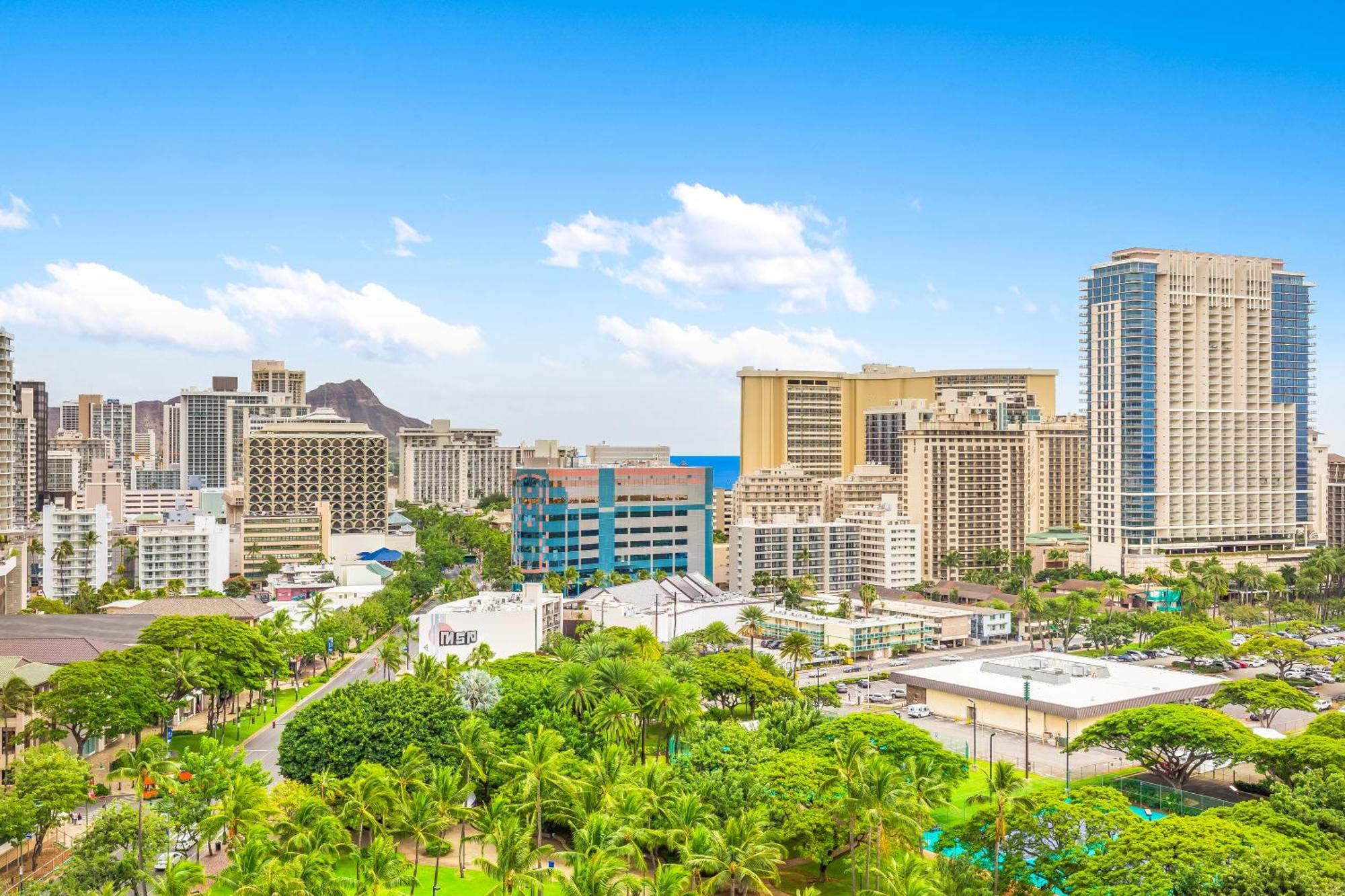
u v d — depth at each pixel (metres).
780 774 166.12
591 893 126.00
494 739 183.25
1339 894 123.06
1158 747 196.88
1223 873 126.38
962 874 138.38
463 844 158.50
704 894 138.88
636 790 153.50
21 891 140.00
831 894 157.50
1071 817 145.75
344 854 164.00
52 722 198.25
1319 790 161.75
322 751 180.75
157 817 153.62
